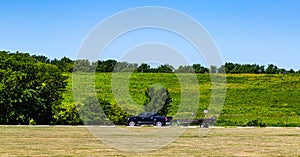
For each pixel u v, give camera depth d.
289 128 38.75
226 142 23.81
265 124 45.31
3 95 40.94
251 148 21.02
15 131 29.02
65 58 60.22
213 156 18.05
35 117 41.91
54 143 21.83
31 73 43.31
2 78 41.66
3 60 43.81
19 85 41.25
